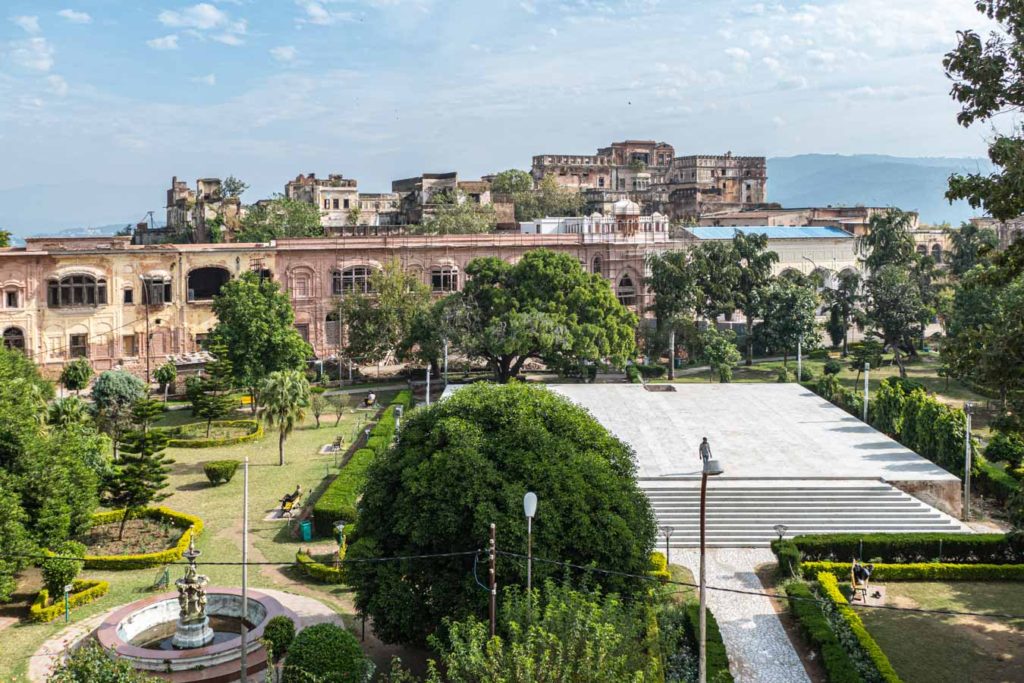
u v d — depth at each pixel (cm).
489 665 2273
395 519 3028
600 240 10125
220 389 6812
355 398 7725
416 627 2950
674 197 15500
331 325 9325
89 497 3872
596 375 8631
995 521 4425
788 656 3103
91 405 6412
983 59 3094
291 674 2680
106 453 4781
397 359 8275
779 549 3794
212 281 9194
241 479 5356
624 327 7819
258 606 3466
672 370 8431
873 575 3722
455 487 2961
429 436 3189
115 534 4384
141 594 3722
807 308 8850
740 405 6562
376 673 3000
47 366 8069
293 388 5672
